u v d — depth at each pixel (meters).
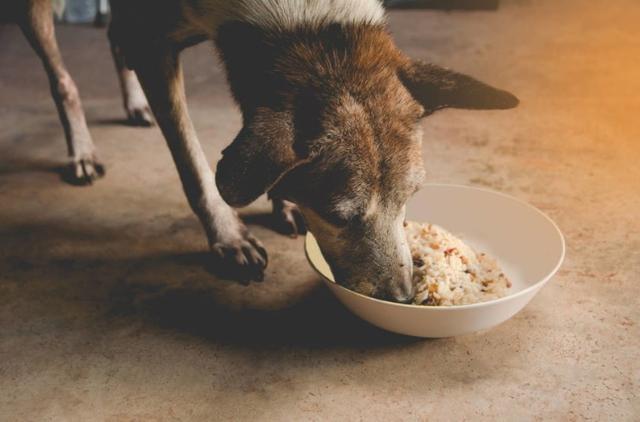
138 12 0.90
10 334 0.87
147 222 1.07
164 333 0.86
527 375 0.79
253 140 0.70
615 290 0.89
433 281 0.81
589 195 1.08
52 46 1.13
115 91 1.48
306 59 0.77
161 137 1.29
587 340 0.83
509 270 0.91
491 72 1.52
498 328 0.85
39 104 1.43
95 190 1.14
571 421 0.74
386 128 0.75
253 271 0.94
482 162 1.18
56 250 1.01
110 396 0.79
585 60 1.57
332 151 0.74
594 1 1.97
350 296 0.79
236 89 0.82
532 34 1.75
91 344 0.85
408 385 0.78
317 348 0.83
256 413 0.76
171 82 0.93
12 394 0.79
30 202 1.11
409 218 0.98
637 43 1.66
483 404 0.76
